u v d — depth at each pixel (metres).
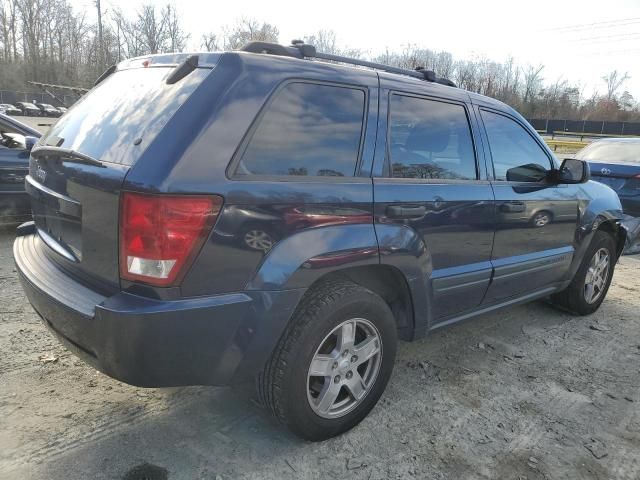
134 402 3.03
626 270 6.92
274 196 2.33
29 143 5.80
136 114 2.41
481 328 4.54
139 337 2.10
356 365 2.82
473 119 3.50
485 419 3.12
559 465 2.75
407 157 3.00
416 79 3.24
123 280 2.19
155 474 2.47
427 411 3.16
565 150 30.12
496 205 3.50
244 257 2.27
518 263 3.78
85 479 2.41
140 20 49.66
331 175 2.61
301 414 2.60
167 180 2.08
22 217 6.16
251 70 2.38
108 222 2.21
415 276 2.99
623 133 48.22
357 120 2.76
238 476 2.49
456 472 2.64
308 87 2.57
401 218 2.87
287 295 2.39
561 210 4.16
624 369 3.89
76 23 66.81
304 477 2.52
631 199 7.26
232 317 2.27
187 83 2.36
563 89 63.03
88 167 2.33
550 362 3.94
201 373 2.30
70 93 56.75
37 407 2.91
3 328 3.80
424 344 4.12
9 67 64.50
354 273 2.87
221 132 2.22
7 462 2.47
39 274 2.60
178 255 2.11
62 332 2.40
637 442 2.99
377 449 2.77
